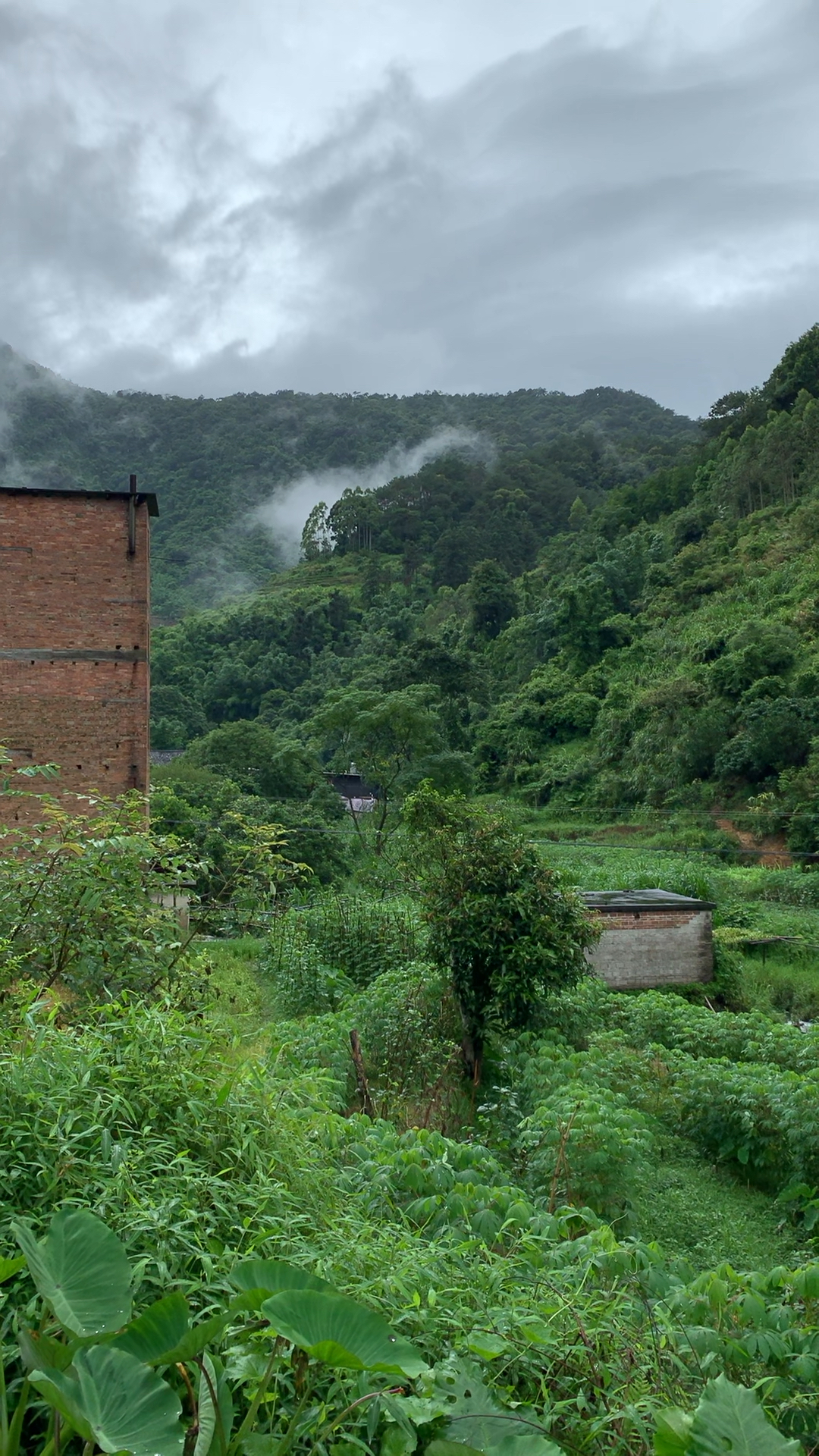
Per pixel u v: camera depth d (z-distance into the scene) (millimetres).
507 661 79125
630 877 29266
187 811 30922
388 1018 13641
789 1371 4777
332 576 121312
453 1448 2908
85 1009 6641
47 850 8359
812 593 61062
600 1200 8539
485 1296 4520
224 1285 3717
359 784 60219
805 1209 9266
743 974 22031
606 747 59594
